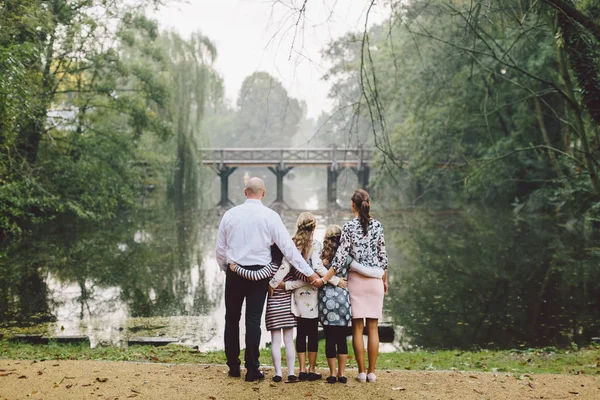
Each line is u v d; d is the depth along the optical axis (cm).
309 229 510
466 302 1262
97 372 540
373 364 525
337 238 529
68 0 2066
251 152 4291
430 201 3975
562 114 2517
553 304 1222
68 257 1769
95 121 2478
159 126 2588
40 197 2094
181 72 3294
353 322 529
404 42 2753
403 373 565
